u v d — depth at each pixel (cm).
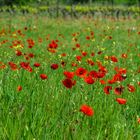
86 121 254
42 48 772
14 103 283
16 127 229
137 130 254
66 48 828
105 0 3816
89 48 814
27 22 1461
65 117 258
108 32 1173
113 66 542
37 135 225
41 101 298
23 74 381
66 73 274
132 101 336
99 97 324
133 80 426
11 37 922
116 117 276
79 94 316
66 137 222
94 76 319
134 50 843
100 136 235
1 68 415
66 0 3731
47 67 472
